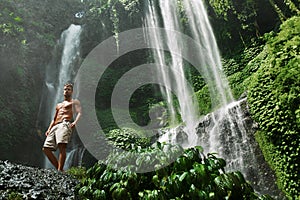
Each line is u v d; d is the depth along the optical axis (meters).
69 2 19.89
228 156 7.91
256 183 6.80
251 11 11.55
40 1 17.69
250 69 10.82
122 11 17.22
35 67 16.06
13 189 3.35
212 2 12.76
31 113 15.16
